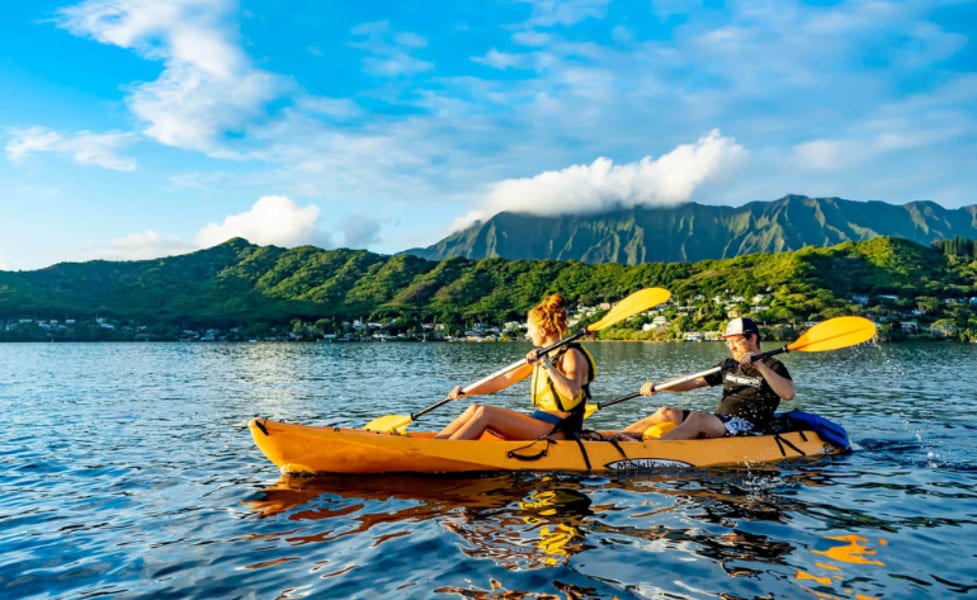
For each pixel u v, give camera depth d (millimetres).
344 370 36406
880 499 5984
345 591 3955
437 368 38156
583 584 3982
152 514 5805
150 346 116375
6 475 7695
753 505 5766
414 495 6141
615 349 81000
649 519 5336
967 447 8797
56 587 4148
